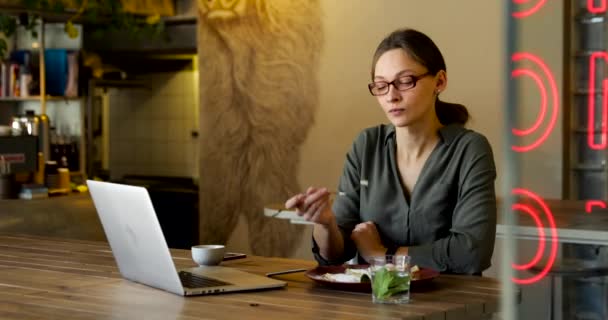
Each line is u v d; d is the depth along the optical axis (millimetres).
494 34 4922
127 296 1866
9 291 1960
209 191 6250
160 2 6535
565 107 4457
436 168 2199
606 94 4480
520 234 411
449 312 1659
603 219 3266
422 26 5219
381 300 1727
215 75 6145
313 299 1787
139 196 1842
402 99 2172
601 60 4527
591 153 4609
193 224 6750
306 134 5742
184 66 7121
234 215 6141
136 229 1925
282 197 5891
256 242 6047
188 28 6598
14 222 4746
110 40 6992
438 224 2207
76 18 6242
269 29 5855
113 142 7633
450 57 5113
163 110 7312
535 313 550
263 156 5961
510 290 416
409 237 2252
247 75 5988
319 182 5711
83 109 6703
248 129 6016
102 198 2049
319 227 2221
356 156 2383
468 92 5051
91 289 1974
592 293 3096
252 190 6031
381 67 2195
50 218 4895
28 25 6078
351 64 5512
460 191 2164
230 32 6043
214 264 2270
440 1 5133
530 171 402
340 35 5547
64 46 6895
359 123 5500
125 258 2070
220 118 6145
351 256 2314
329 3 5574
